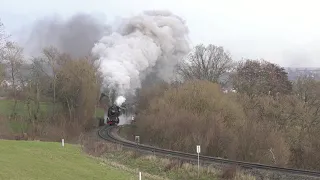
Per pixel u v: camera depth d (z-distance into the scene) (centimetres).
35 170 2258
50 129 6169
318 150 6216
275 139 5278
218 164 3400
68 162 2831
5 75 7262
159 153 4084
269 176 3016
